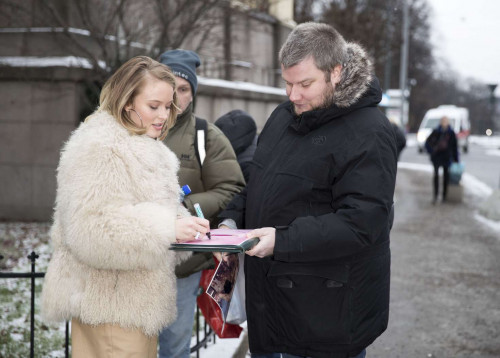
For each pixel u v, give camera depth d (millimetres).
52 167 9078
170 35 9258
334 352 2297
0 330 4277
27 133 9148
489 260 7566
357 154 2170
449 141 13109
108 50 8977
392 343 4688
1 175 9336
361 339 2301
